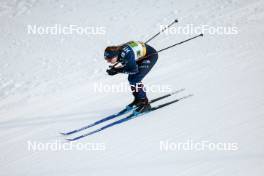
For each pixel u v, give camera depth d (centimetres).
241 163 1541
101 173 1686
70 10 4619
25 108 2619
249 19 3569
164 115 2127
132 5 4534
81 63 3284
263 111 1922
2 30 4284
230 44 3011
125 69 2097
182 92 2364
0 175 1845
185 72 2662
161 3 4462
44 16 4534
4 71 3334
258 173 1456
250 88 2208
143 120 2125
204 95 2253
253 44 2894
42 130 2270
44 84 2967
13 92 2912
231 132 1794
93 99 2562
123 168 1691
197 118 2003
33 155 1988
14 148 2106
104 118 2234
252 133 1747
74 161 1845
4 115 2569
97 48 3584
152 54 2183
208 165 1575
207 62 2747
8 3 4950
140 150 1817
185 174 1546
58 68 3253
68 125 2269
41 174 1789
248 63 2564
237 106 2031
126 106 2244
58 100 2653
